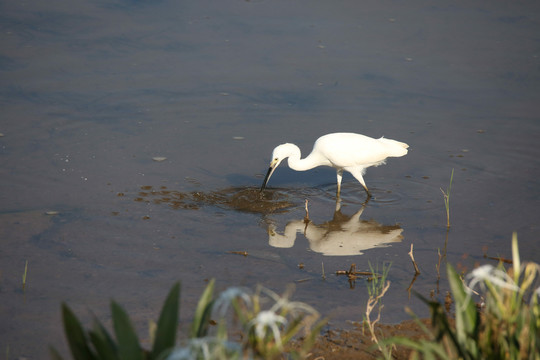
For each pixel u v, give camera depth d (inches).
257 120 613.9
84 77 681.0
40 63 705.6
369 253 384.8
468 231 415.2
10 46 741.9
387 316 307.6
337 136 478.6
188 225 417.7
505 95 665.6
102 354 164.2
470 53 764.0
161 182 487.2
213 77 695.7
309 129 597.0
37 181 476.7
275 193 482.6
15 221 412.2
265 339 156.6
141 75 692.7
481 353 177.9
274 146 565.0
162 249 382.0
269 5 906.7
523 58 751.1
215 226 418.6
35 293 326.3
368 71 717.9
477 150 555.2
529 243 394.9
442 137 581.9
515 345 174.1
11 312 307.0
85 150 537.6
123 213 431.2
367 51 765.3
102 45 759.1
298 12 884.0
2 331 289.7
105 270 353.4
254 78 697.0
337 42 788.0
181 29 813.9
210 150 552.1
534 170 514.9
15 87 650.2
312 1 927.0
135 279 343.6
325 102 650.8
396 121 614.2
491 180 498.9
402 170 523.8
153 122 600.4
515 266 165.8
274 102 648.4
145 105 632.4
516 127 597.9
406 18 871.1
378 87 681.6
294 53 756.0
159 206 444.8
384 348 249.6
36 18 831.1
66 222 414.0
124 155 533.3
